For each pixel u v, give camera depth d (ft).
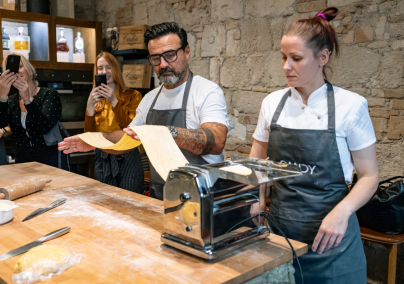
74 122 13.03
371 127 4.64
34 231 4.21
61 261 3.24
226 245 3.55
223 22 10.85
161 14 12.79
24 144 9.34
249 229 3.85
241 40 10.46
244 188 3.72
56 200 5.28
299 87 4.85
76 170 12.52
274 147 5.04
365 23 8.05
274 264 3.52
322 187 4.65
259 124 5.44
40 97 9.28
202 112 6.12
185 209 3.48
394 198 6.83
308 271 4.75
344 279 4.62
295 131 4.80
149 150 4.12
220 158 6.46
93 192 5.86
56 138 9.42
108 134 5.69
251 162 4.03
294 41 4.36
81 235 4.08
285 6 9.40
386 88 7.84
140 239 3.97
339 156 4.62
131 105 9.49
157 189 6.60
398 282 8.13
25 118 9.22
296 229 4.74
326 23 4.50
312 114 4.75
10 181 6.47
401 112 7.67
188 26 11.90
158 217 4.68
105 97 9.23
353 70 8.32
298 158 4.79
